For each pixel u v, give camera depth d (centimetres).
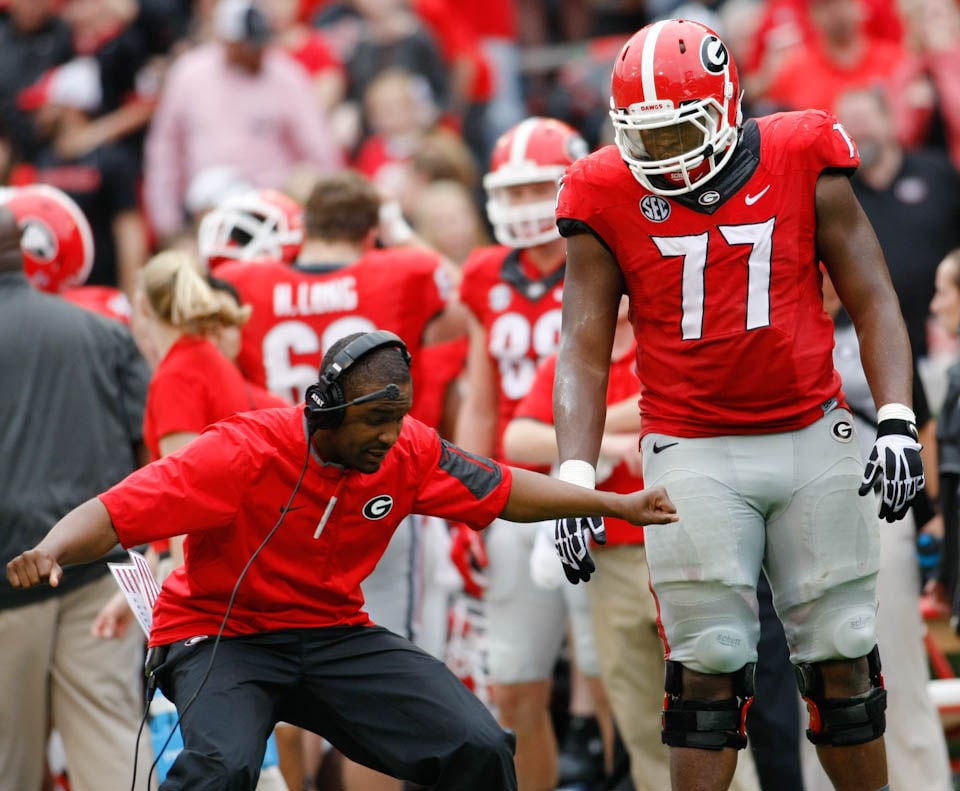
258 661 1518
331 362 1451
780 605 1561
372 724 1523
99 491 2034
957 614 1948
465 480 1523
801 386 1523
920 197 3047
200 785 1426
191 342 1886
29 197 2334
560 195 1564
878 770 1563
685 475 1527
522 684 2206
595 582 2025
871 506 1552
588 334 1561
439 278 2197
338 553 1527
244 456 1476
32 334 2014
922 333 3030
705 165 1493
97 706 2025
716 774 1527
